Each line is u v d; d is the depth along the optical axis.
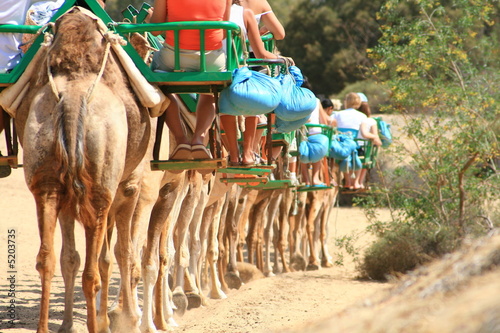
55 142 18.16
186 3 22.39
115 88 20.12
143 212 24.94
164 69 22.95
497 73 43.34
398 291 11.96
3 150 67.50
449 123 42.91
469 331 9.38
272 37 31.16
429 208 43.41
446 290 11.01
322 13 145.12
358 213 80.69
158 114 22.00
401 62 47.38
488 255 11.39
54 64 19.41
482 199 43.62
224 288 37.94
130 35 24.02
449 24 46.81
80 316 29.70
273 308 31.25
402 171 45.16
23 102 20.36
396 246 42.00
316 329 11.66
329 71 141.38
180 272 31.48
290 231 49.06
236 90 22.22
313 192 50.06
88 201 18.70
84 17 20.38
